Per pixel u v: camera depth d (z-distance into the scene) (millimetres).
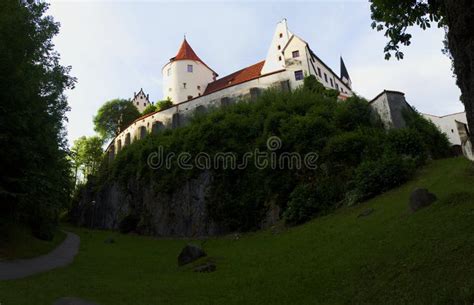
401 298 6703
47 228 25266
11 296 9031
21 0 19688
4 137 16375
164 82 70312
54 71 21484
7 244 17422
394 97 22984
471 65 4551
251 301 8891
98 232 38531
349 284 8195
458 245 7586
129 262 17078
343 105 24875
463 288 6012
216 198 25922
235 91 43906
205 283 11328
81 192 56562
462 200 10008
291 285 9359
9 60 16672
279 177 23031
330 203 19000
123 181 39781
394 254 8648
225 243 20953
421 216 10312
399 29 8359
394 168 17250
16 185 18000
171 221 29062
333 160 21062
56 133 23156
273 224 21844
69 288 10656
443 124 31953
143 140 41312
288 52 46938
